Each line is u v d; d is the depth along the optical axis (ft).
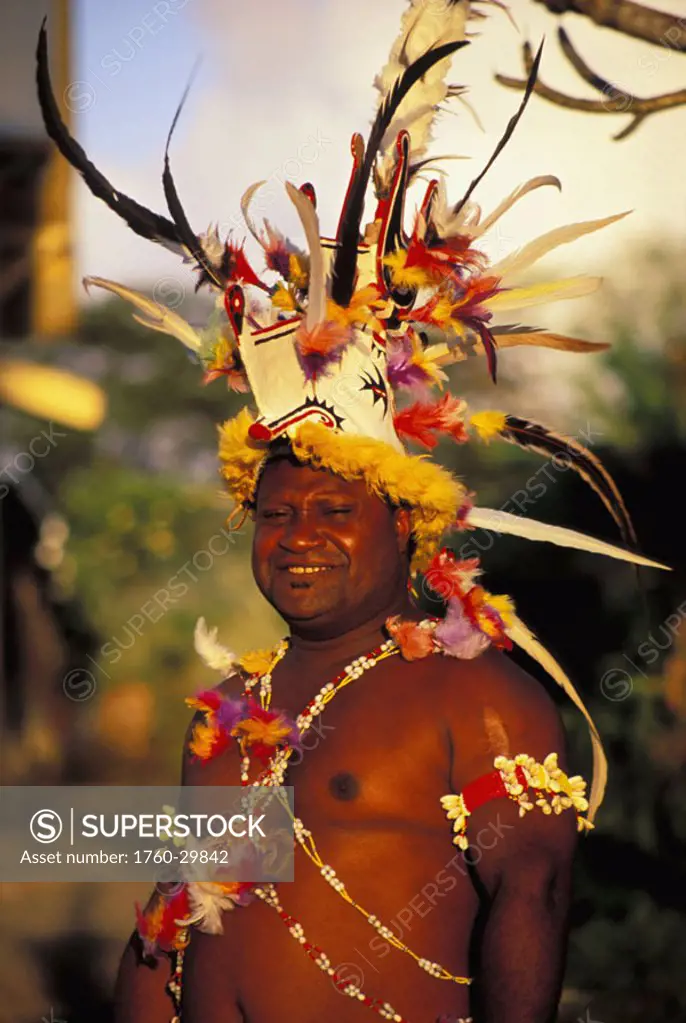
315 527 10.24
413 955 9.62
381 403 10.66
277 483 10.43
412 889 9.69
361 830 9.80
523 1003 9.21
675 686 18.44
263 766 10.37
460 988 9.70
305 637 10.49
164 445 78.95
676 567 19.16
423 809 9.77
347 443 10.13
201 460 74.43
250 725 10.16
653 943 18.35
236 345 11.25
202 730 10.69
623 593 19.07
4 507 52.44
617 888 18.76
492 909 9.45
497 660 10.10
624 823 18.35
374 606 10.36
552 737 9.78
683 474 19.49
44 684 52.06
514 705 9.78
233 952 9.98
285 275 11.10
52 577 52.42
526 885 9.39
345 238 10.47
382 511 10.36
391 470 10.13
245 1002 9.89
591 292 11.22
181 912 10.33
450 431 11.02
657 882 18.60
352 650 10.39
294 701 10.49
